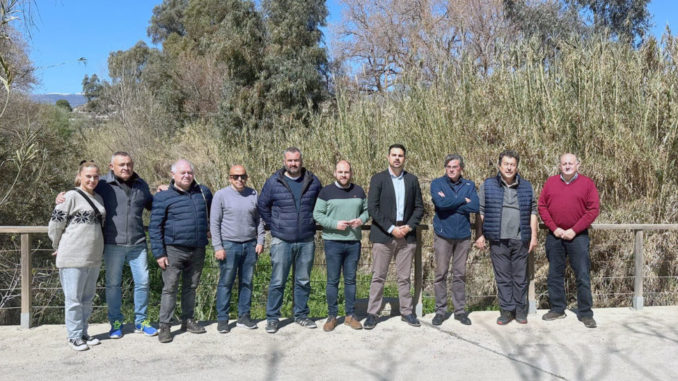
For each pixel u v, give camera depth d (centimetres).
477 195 530
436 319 541
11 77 550
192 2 3791
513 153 533
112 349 461
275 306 513
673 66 988
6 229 510
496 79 1100
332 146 1228
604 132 888
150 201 505
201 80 2805
